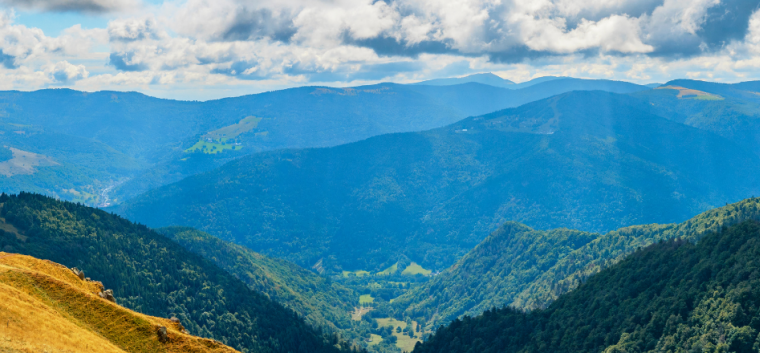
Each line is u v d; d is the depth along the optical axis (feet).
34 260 459.73
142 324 387.75
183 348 381.19
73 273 471.62
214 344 396.57
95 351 326.44
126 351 358.43
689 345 575.79
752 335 527.81
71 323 354.74
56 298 385.91
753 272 582.35
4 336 289.12
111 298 467.52
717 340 553.64
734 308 555.69
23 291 369.71
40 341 303.27
